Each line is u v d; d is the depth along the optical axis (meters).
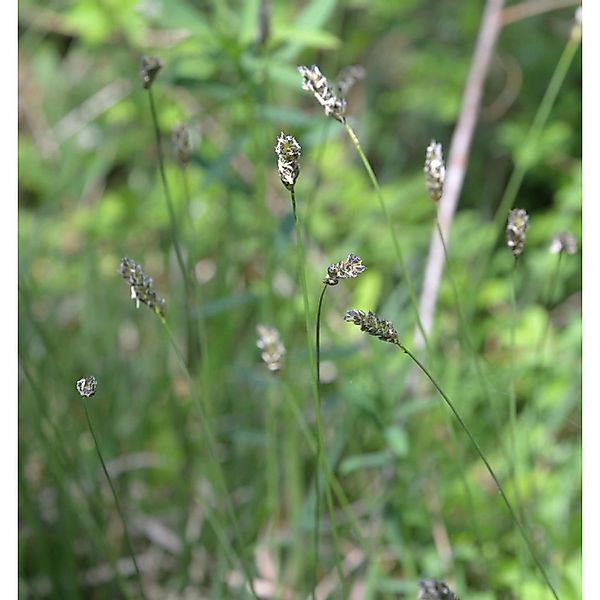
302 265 0.50
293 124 0.64
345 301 0.75
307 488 0.70
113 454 0.70
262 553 0.67
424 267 0.80
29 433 0.69
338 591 0.65
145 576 0.67
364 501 0.69
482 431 0.70
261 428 0.72
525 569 0.58
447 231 0.71
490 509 0.67
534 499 0.64
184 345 0.76
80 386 0.50
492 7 0.74
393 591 0.63
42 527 0.64
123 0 0.79
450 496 0.67
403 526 0.64
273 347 0.53
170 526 0.70
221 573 0.63
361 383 0.64
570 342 0.72
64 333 0.80
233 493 0.70
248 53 0.64
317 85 0.50
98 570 0.66
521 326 0.72
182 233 0.80
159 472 0.73
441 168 0.52
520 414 0.71
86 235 0.83
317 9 0.65
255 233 0.71
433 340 0.69
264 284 0.66
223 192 0.79
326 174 0.82
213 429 0.63
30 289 0.76
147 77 0.57
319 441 0.51
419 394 0.69
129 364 0.78
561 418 0.70
